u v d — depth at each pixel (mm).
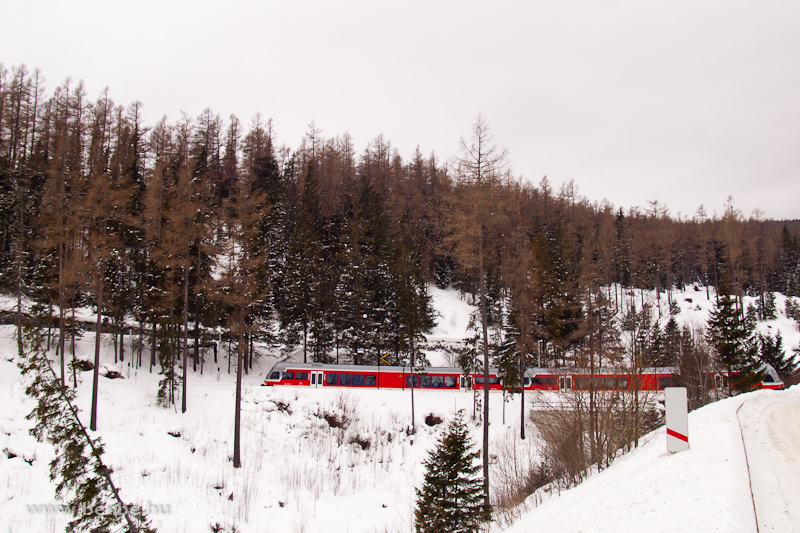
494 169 21703
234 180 62312
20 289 34125
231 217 26234
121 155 49406
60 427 17547
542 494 16469
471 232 21719
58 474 19453
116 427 25953
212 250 28359
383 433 32781
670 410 9609
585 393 19875
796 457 9555
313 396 34812
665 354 39469
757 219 86500
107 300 36688
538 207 77875
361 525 21828
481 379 40219
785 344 55031
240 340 25766
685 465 8164
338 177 69375
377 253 51250
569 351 39406
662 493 7148
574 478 16531
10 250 36906
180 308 35938
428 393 38656
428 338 52750
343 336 46125
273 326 49281
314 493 24125
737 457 8055
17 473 19281
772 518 6492
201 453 25594
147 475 21891
